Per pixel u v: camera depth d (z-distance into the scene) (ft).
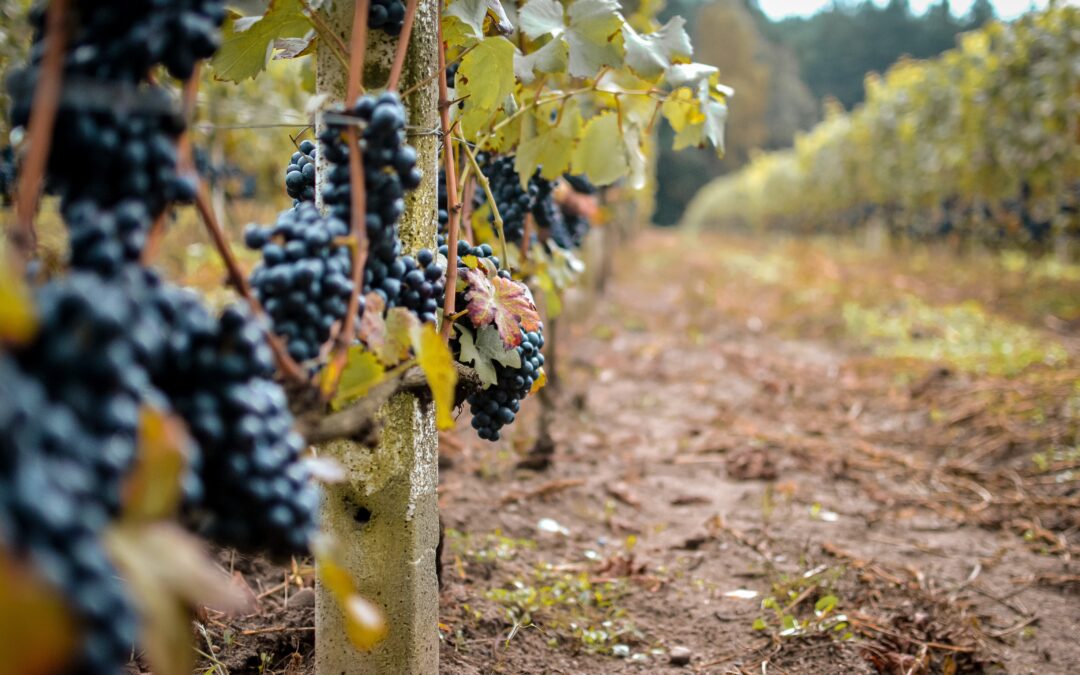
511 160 10.72
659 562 12.25
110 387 3.10
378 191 5.11
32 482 2.65
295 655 8.33
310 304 4.60
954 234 53.93
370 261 5.37
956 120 46.37
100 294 3.05
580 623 10.07
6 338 2.89
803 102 212.64
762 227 116.26
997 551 13.04
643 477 16.06
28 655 2.46
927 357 25.38
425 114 6.73
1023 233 43.70
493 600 10.13
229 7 6.76
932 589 11.54
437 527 7.41
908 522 14.17
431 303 6.29
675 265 65.21
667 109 10.46
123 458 3.08
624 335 31.63
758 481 16.14
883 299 39.06
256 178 30.27
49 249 4.87
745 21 201.67
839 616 10.24
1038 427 18.22
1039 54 38.70
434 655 7.47
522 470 15.43
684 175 194.49
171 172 3.99
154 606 2.88
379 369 5.33
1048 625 10.71
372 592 6.98
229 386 3.78
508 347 7.07
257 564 10.23
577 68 8.45
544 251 13.10
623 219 50.96
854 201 74.13
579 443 17.58
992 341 26.25
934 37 221.25
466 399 7.73
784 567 12.15
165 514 3.10
